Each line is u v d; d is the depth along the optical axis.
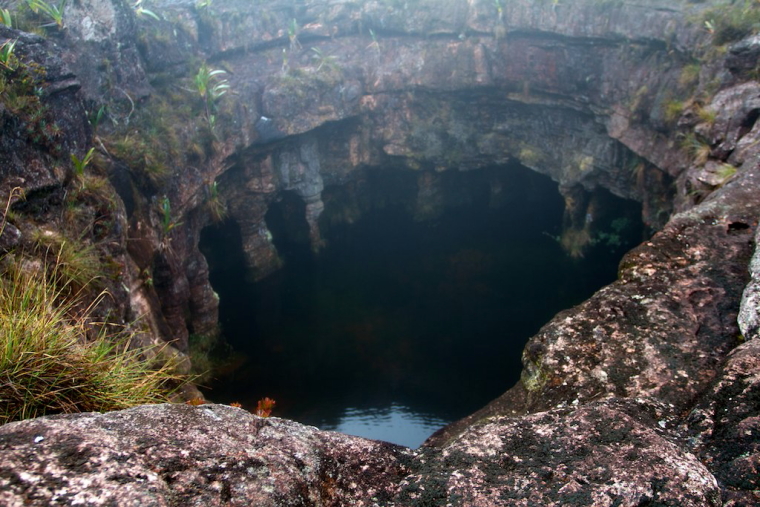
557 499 2.13
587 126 24.56
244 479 2.06
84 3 14.95
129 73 16.39
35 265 6.47
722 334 3.95
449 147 28.75
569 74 23.84
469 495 2.18
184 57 20.95
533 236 29.69
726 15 16.39
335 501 2.23
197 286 20.19
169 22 20.42
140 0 18.61
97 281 7.86
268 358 22.53
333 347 23.30
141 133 15.83
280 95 23.81
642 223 25.92
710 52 16.38
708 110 13.95
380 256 29.48
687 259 4.85
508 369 21.77
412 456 2.50
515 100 26.30
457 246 29.75
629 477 2.20
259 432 2.37
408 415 19.78
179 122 18.16
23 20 13.37
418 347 23.20
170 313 17.11
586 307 4.32
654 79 19.77
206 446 2.15
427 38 26.97
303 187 27.45
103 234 9.90
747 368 3.06
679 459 2.32
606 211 26.69
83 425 2.11
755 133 10.55
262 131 23.72
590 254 26.59
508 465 2.36
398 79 27.31
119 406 3.48
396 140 28.83
